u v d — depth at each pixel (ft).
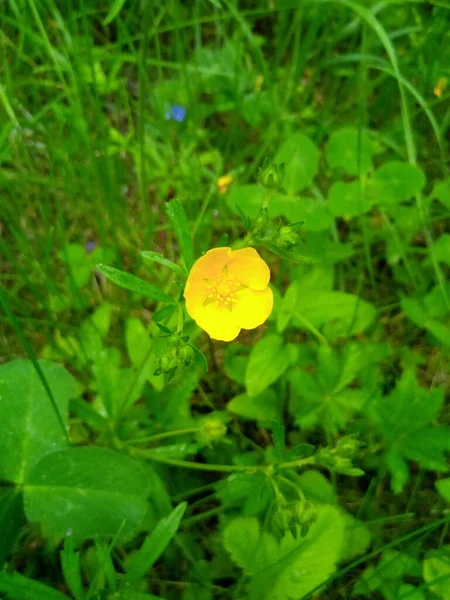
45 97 0.69
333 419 0.45
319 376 0.45
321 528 0.39
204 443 0.43
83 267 0.58
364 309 0.50
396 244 0.56
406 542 0.45
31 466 0.41
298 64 0.63
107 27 0.72
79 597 0.33
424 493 0.47
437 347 0.55
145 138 0.65
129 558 0.43
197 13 0.65
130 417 0.47
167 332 0.34
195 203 0.61
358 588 0.41
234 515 0.44
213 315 0.37
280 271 0.58
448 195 0.56
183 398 0.46
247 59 0.69
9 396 0.43
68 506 0.40
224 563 0.44
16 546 0.45
